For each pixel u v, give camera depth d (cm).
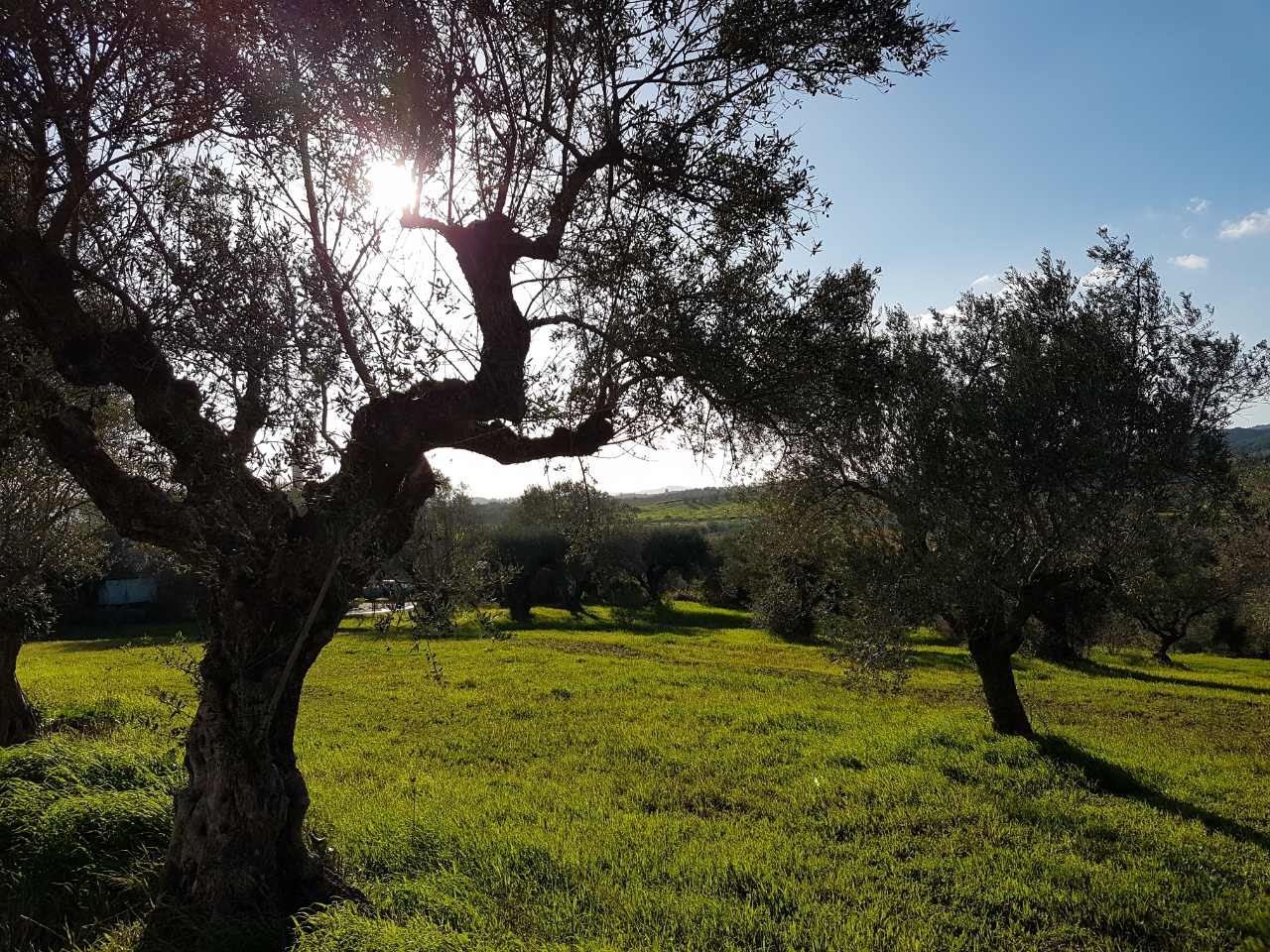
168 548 644
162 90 596
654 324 593
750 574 2328
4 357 613
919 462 1313
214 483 595
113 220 626
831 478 1409
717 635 4431
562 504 784
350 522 609
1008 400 1269
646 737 1619
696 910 757
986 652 1532
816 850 960
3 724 1316
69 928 635
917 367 1302
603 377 609
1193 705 2222
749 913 751
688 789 1232
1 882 694
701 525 5778
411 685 2334
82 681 2280
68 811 755
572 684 2369
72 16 545
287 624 634
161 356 594
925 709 2006
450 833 915
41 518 1104
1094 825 1051
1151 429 1269
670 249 612
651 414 623
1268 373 1250
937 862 920
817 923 743
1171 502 1301
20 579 1116
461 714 1872
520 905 739
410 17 544
